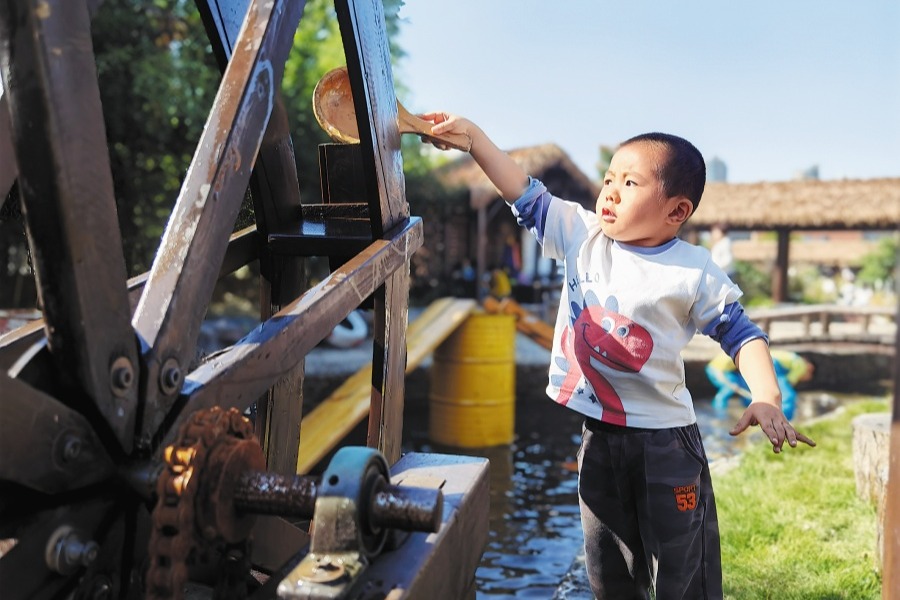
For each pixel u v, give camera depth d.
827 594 3.17
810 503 4.46
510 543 5.08
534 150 21.05
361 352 11.26
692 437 2.02
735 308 1.92
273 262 2.27
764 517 4.21
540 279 23.36
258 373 1.56
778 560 3.56
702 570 2.05
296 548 1.84
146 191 11.17
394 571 1.24
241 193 1.60
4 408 1.12
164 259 1.46
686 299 1.92
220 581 1.29
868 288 36.47
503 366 7.73
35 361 1.25
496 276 19.08
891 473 1.63
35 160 1.19
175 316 1.41
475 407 7.64
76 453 1.22
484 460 1.72
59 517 1.22
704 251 1.99
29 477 1.16
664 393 1.97
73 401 1.27
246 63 1.64
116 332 1.29
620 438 1.99
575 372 2.06
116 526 1.33
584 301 2.05
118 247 1.30
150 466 1.30
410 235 2.16
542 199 2.21
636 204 1.95
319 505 1.16
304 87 13.80
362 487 1.17
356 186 2.31
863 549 3.70
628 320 1.95
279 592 1.12
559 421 9.51
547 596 4.17
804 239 47.81
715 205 24.89
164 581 1.10
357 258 1.92
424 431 8.82
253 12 1.71
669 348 1.95
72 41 1.23
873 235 46.72
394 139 2.13
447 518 1.42
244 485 1.21
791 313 15.14
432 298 21.14
